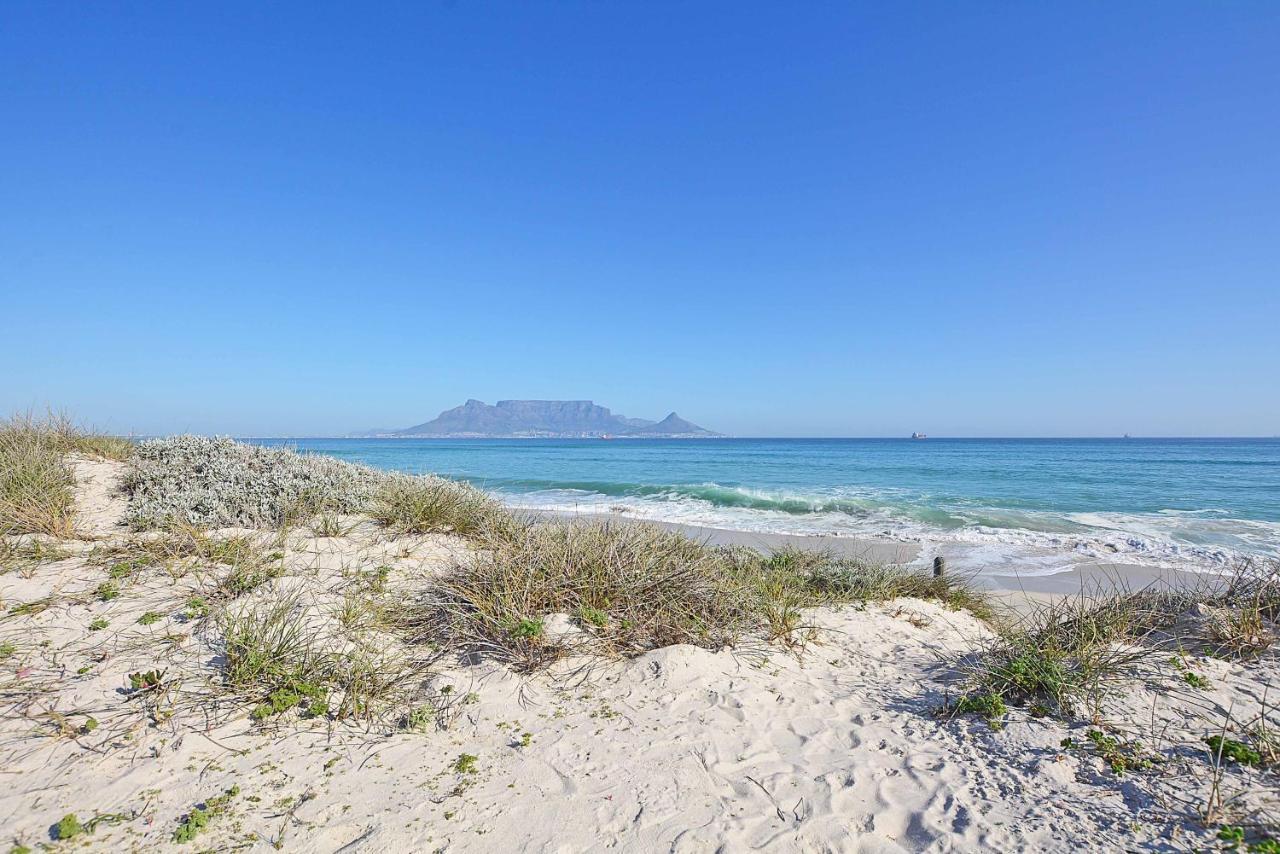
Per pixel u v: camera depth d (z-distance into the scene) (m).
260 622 4.63
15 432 8.58
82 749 3.25
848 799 3.17
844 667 5.18
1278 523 16.66
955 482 28.97
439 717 3.91
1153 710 3.85
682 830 2.91
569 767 3.43
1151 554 12.95
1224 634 4.98
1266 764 3.15
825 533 15.45
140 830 2.73
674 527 15.73
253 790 3.07
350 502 7.91
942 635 6.46
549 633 4.96
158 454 8.91
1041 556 12.95
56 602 4.77
